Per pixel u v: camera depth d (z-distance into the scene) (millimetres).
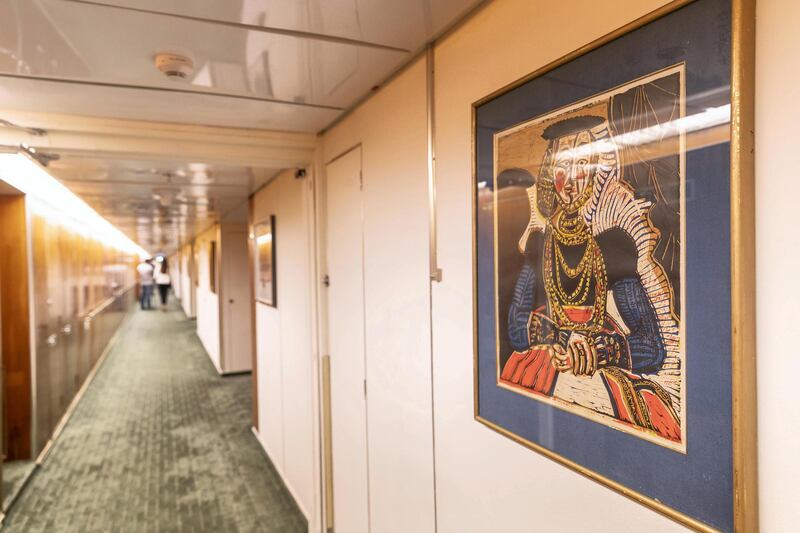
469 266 1476
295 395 3451
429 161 1645
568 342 1104
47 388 4562
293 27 1487
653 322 903
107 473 4008
